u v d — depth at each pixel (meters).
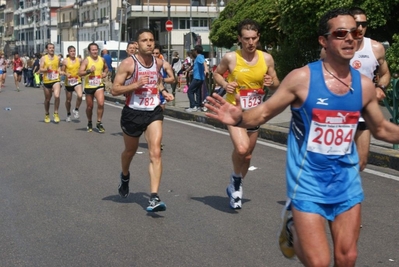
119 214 7.71
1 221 7.44
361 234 6.82
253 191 8.88
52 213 7.78
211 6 65.19
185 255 6.18
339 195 4.33
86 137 14.46
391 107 12.12
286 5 19.55
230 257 6.11
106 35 70.62
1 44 130.12
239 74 7.63
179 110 19.42
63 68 17.41
